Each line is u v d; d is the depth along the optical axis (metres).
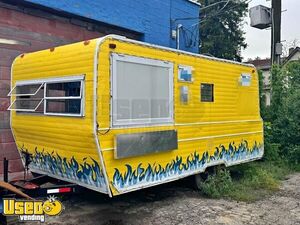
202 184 7.25
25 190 5.22
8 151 8.13
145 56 5.73
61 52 5.54
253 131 8.83
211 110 7.32
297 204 6.73
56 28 9.13
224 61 7.72
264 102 11.96
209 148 7.28
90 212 6.01
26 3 8.24
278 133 11.13
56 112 5.75
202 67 7.07
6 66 8.09
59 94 5.89
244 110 8.46
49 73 5.78
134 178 5.57
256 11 13.00
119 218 5.73
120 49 5.29
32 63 6.21
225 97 7.77
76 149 5.39
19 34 8.32
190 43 14.16
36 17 8.66
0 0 7.89
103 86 5.04
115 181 5.26
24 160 6.89
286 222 5.74
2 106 8.03
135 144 5.50
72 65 5.31
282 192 7.59
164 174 6.15
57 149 5.79
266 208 6.45
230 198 7.00
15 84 6.70
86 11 9.55
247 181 8.17
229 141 7.92
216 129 7.48
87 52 5.06
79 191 5.69
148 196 6.86
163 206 6.40
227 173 7.60
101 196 6.90
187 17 13.94
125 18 10.81
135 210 6.15
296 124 10.89
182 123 6.54
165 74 6.16
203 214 6.00
